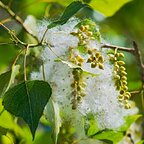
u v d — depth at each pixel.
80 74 1.32
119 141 1.45
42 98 1.27
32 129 1.25
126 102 1.34
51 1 1.67
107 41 1.42
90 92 1.33
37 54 1.44
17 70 1.36
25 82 1.28
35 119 1.26
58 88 1.33
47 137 1.66
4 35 1.66
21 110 1.26
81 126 1.36
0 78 1.34
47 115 1.31
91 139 1.46
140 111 1.63
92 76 1.33
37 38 1.49
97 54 1.32
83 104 1.32
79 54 1.33
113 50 1.39
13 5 1.75
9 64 1.63
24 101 1.27
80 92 1.32
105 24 1.87
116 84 1.34
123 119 1.40
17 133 1.60
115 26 1.94
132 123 1.48
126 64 1.87
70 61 1.33
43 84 1.28
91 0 1.55
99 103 1.33
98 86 1.33
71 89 1.32
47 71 1.34
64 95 1.33
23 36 1.56
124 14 1.96
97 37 1.36
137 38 1.97
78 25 1.37
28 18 1.56
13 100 1.27
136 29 1.97
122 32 1.95
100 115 1.34
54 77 1.33
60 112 1.34
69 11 1.30
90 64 1.33
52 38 1.35
